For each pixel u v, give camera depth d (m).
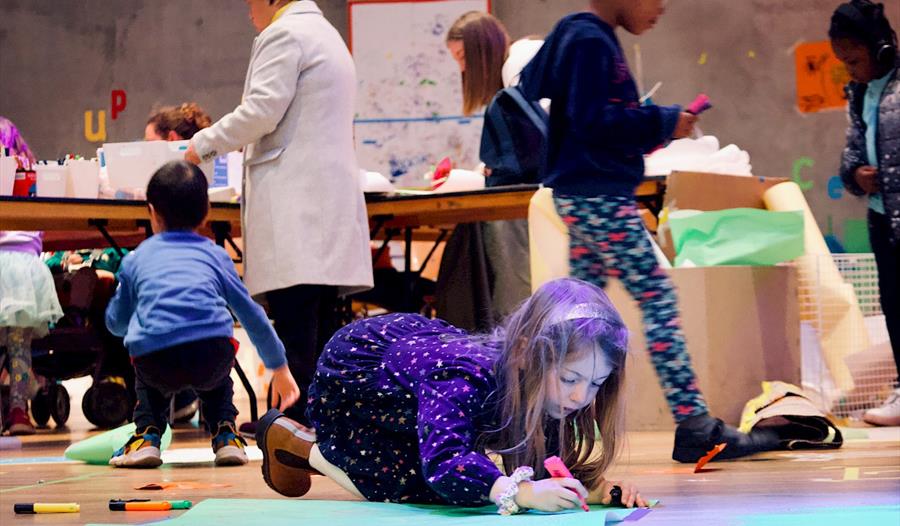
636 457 3.42
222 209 4.99
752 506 2.21
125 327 3.49
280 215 4.12
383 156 9.66
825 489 2.52
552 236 4.15
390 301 5.93
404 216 5.40
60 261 6.36
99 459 3.59
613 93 3.08
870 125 4.75
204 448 4.14
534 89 3.20
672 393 3.22
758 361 4.63
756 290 4.64
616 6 3.13
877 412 4.84
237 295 3.42
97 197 5.02
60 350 5.71
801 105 9.33
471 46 5.02
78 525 2.09
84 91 9.98
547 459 2.07
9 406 5.36
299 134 4.14
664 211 4.89
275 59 4.09
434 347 2.16
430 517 2.02
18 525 2.12
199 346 3.27
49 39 10.00
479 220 5.39
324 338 4.34
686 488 2.61
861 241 9.18
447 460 2.00
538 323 1.99
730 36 9.41
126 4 9.99
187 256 3.39
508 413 2.03
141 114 9.95
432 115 9.62
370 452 2.28
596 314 1.97
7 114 10.02
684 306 4.53
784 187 5.36
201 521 2.05
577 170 3.13
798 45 9.34
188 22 9.96
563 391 1.99
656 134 3.08
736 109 9.41
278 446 2.44
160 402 3.46
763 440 3.49
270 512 2.17
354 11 9.66
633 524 1.95
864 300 5.82
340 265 4.14
